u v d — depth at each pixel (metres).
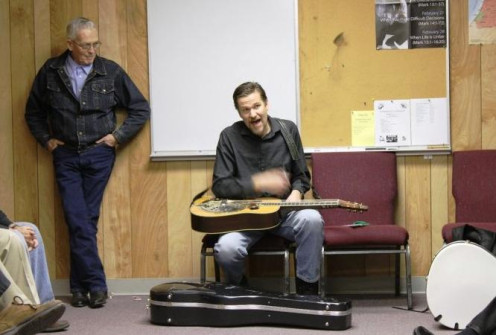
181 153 4.46
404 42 4.34
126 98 4.43
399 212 4.41
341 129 4.39
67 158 4.36
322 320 3.47
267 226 3.73
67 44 4.39
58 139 4.40
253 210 3.77
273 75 4.40
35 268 3.49
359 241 3.87
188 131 4.45
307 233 3.81
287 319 3.53
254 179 4.04
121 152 4.50
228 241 3.77
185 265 4.52
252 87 3.95
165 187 4.50
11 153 4.54
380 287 4.42
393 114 4.36
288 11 4.38
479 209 4.16
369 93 4.37
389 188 4.26
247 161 4.06
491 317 2.84
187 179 4.49
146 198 4.51
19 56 4.51
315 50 4.38
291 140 4.07
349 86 4.38
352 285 4.42
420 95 4.35
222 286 3.71
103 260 4.54
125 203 4.52
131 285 4.54
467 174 4.19
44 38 4.49
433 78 4.34
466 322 3.46
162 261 4.53
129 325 3.69
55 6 4.48
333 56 4.37
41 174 4.53
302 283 3.86
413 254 4.41
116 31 4.47
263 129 4.03
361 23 4.35
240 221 3.77
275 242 3.91
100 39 4.48
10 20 4.50
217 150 4.10
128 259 4.54
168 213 4.51
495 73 4.33
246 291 3.63
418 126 4.36
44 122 4.47
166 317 3.63
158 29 4.44
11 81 4.52
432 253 4.40
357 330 3.49
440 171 4.38
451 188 4.36
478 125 4.35
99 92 4.36
